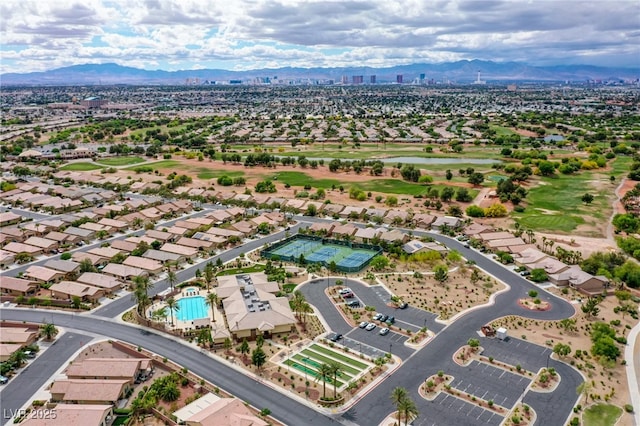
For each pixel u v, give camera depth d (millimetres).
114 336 164125
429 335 161875
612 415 122625
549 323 168875
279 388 135375
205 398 129875
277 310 169250
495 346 154625
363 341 159125
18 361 146625
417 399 129500
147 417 124562
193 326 169875
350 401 129375
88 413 120562
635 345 154625
